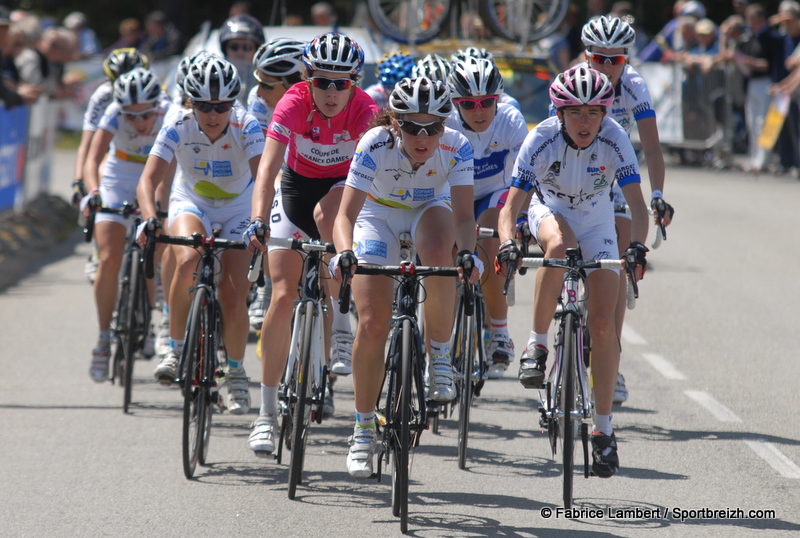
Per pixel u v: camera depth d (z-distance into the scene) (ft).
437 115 48.98
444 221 54.65
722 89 208.03
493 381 79.30
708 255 128.47
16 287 111.96
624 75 65.46
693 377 77.20
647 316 97.14
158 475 56.85
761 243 136.15
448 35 131.64
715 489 54.54
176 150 63.82
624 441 62.85
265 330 57.41
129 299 70.54
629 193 54.44
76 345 87.76
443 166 52.90
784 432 64.39
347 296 48.57
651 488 54.85
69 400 72.02
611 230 58.44
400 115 49.29
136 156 78.28
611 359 53.31
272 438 57.16
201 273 58.65
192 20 355.56
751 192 180.96
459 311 62.69
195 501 52.75
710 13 327.88
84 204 73.31
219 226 66.90
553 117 56.29
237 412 63.16
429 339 55.57
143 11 355.77
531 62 123.24
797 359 82.02
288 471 58.29
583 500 53.21
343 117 59.00
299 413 52.75
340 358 64.44
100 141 76.48
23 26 166.20
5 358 82.94
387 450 51.67
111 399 72.59
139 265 70.38
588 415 52.08
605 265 50.88
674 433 64.34
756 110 204.85
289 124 57.41
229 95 60.44
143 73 73.31
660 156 64.13
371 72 118.52
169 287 71.61
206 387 57.41
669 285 110.83
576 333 52.60
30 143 146.10
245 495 53.83
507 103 67.72
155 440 63.36
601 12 197.88
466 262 48.73
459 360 62.08
